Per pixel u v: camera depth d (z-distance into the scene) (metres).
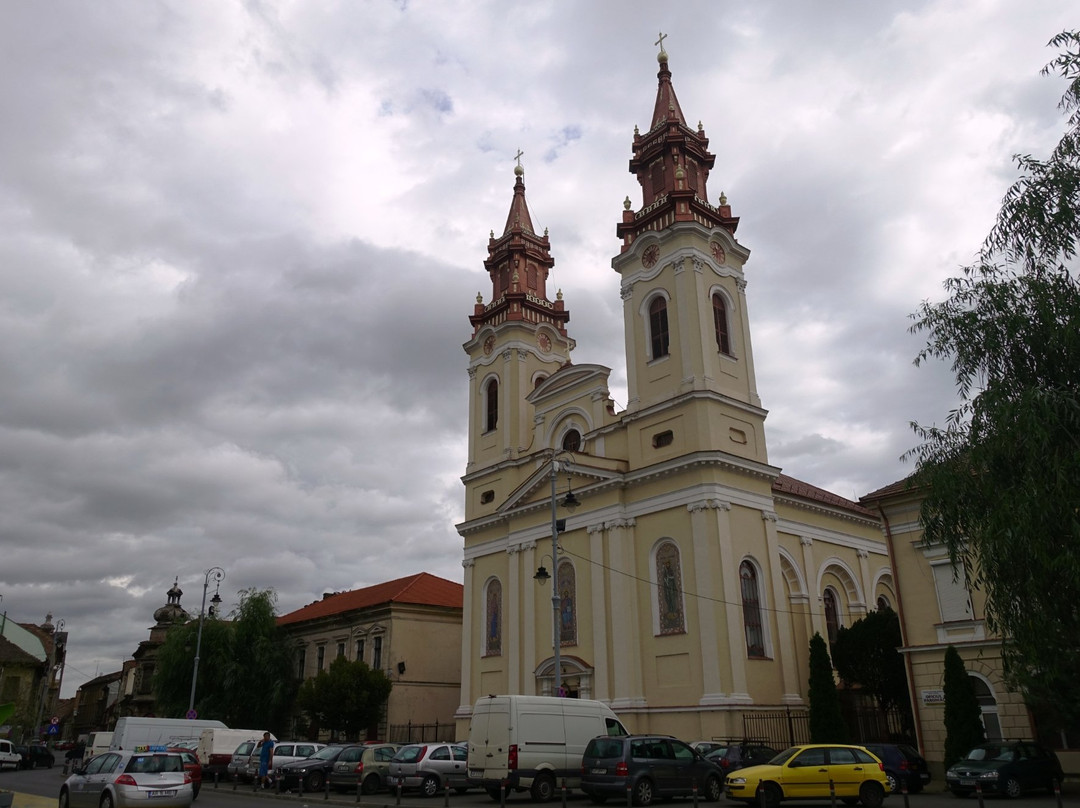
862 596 49.28
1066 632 16.91
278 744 35.91
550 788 27.19
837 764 23.66
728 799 25.67
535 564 45.94
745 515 39.88
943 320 18.69
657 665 38.69
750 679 36.66
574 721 28.50
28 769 56.75
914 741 37.34
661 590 39.56
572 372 47.94
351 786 34.16
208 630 58.66
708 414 40.16
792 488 49.59
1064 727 22.83
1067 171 17.22
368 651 57.78
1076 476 15.70
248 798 31.09
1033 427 16.00
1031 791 25.33
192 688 52.91
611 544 41.72
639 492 41.62
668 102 49.91
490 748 27.44
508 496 48.31
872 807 23.28
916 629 32.09
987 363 18.09
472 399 54.91
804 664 42.38
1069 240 17.25
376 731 53.97
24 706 75.31
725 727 34.91
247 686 57.94
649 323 44.56
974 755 26.28
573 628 42.75
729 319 44.34
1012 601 17.56
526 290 55.22
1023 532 16.19
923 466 19.17
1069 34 17.81
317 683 50.31
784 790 23.25
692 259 43.38
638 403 43.47
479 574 49.84
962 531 18.78
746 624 38.12
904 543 33.19
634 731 37.91
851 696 41.22
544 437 49.19
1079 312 16.50
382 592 63.28
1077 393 16.44
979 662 30.06
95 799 23.27
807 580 45.78
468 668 48.62
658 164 48.53
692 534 38.66
